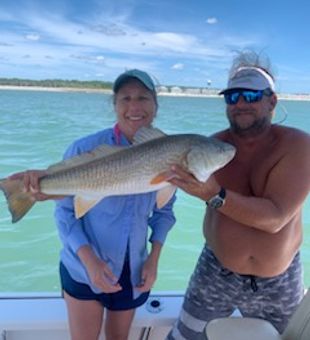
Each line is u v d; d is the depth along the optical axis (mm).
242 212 2025
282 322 2463
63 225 2230
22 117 12141
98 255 2248
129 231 2236
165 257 4816
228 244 2398
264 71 2381
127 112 2174
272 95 2309
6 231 5164
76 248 2180
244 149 2363
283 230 2287
